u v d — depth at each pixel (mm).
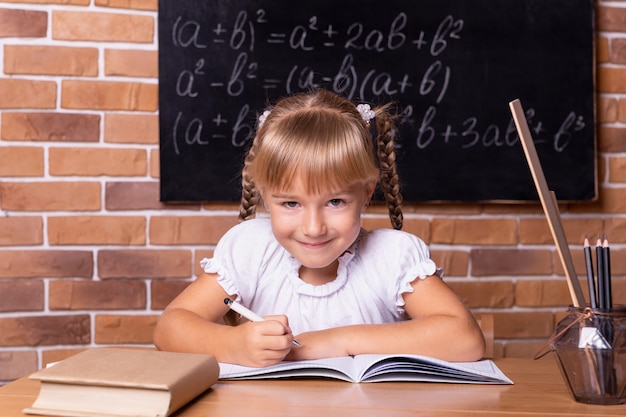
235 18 2088
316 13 2109
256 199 1396
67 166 2051
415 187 2129
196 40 2078
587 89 2188
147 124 2080
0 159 2027
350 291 1249
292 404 810
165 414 744
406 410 785
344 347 1037
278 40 2100
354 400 830
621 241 2230
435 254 2158
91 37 2055
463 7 2150
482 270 2174
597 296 854
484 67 2152
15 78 2031
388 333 1046
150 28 2080
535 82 2170
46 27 2041
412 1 2133
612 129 2238
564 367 837
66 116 2049
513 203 2188
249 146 2082
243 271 1255
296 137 1054
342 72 2113
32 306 2039
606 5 2229
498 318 2180
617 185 2236
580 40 2186
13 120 2029
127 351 890
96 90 2059
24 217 2035
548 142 2176
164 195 2059
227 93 2084
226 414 770
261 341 965
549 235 2201
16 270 2031
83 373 779
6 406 805
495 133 2152
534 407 803
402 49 2131
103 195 2062
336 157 1042
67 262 2051
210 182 2074
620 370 812
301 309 1260
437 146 2137
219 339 1031
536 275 2195
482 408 797
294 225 1083
